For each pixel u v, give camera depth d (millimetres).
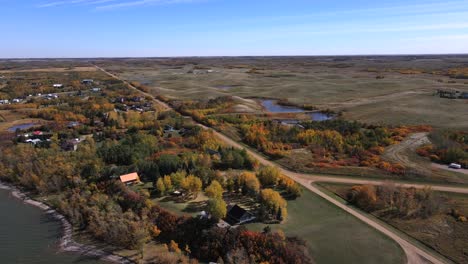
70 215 71062
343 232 60781
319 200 72125
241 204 69625
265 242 55719
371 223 63750
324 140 105875
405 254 54875
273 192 67000
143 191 73312
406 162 89250
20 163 91750
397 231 61344
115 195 73812
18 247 61750
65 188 82062
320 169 86938
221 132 121188
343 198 73250
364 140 104812
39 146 103812
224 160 87438
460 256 54000
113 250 60531
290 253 53312
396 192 70062
